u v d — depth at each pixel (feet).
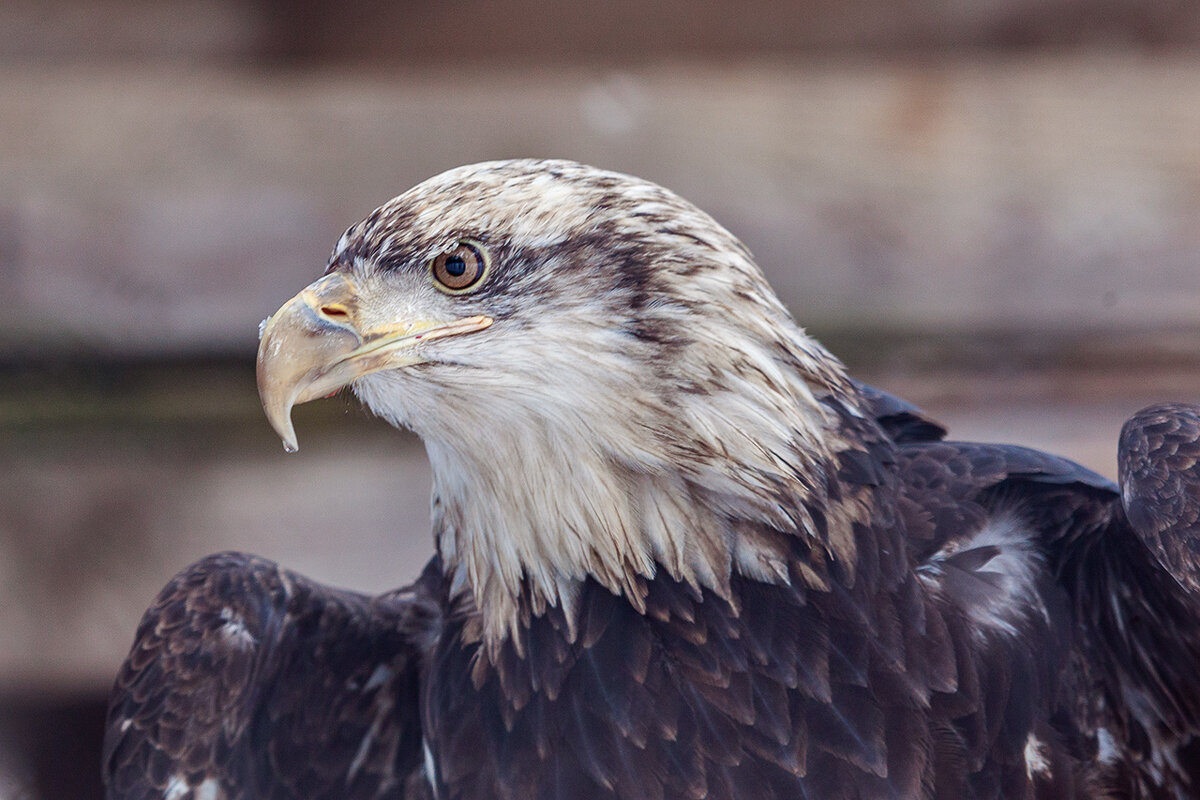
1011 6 31.45
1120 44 31.60
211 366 29.30
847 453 16.49
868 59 31.19
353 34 30.96
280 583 18.83
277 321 16.34
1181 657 17.02
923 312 30.04
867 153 29.96
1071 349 30.01
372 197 29.60
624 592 16.24
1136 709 17.29
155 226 29.35
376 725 18.63
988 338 30.14
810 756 15.62
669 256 15.64
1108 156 29.86
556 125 29.78
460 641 17.30
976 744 15.75
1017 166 29.91
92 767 25.80
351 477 27.58
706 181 29.86
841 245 29.94
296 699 18.60
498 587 16.88
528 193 15.97
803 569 15.96
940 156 29.91
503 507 16.58
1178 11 31.58
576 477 16.12
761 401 15.70
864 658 15.79
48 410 28.53
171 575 27.07
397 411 16.58
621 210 15.80
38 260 29.04
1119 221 29.76
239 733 18.26
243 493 27.66
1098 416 29.55
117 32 31.12
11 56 30.63
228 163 29.50
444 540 17.83
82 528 27.25
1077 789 16.44
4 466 27.78
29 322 28.84
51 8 30.66
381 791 18.58
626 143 29.78
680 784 15.75
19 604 26.66
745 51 31.30
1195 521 15.47
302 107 29.86
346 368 16.15
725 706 15.84
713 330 15.56
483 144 29.71
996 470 17.54
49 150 29.40
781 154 29.91
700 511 15.93
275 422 16.11
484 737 16.63
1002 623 16.38
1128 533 16.81
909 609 16.05
